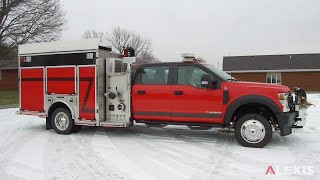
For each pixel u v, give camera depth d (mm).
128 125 7992
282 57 36062
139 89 7875
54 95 8703
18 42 21719
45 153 6637
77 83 8391
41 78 8875
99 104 8172
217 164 5820
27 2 21531
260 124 6930
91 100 8227
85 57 8250
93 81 8180
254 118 6969
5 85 36031
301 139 7910
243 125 7070
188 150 6883
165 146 7266
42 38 22484
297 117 7242
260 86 6957
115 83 8156
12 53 23594
